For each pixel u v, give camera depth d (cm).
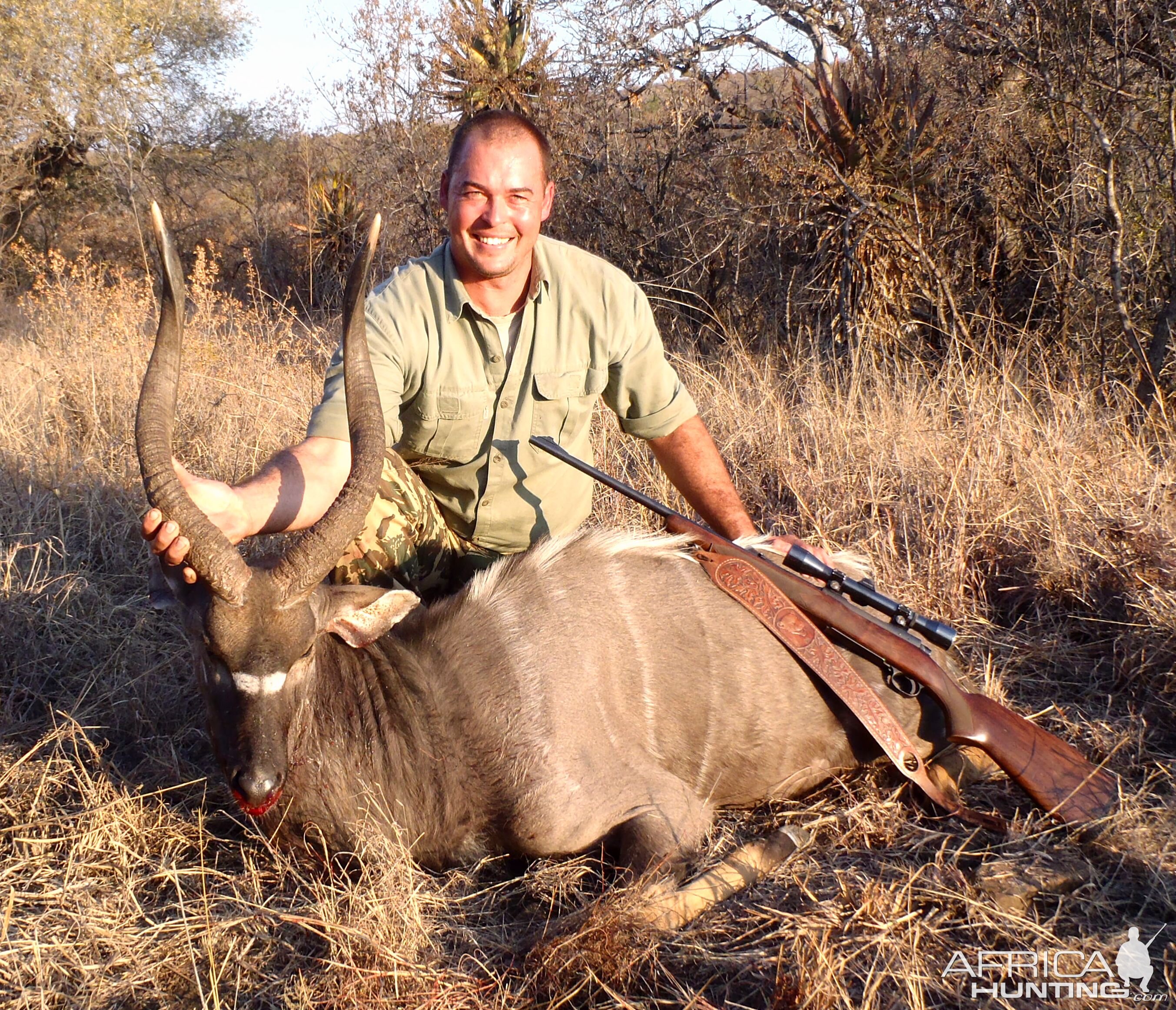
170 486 279
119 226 2081
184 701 398
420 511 389
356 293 300
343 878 310
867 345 792
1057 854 312
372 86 1387
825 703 364
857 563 410
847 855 323
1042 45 800
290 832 312
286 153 2059
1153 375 665
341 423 349
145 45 1998
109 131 1961
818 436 582
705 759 353
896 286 851
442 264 383
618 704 339
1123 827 316
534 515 408
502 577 351
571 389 394
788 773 363
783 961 268
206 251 1641
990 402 607
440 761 315
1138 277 781
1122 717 382
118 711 386
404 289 382
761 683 356
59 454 591
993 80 880
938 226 864
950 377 667
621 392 408
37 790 337
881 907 284
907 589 455
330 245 1420
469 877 315
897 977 261
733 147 1114
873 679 365
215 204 2233
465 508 408
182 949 279
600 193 1151
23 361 819
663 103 1269
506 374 385
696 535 369
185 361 748
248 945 278
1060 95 784
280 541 483
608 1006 259
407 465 401
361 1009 256
